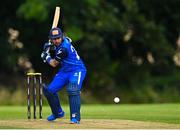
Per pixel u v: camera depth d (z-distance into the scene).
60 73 38.56
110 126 35.44
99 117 45.91
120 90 116.44
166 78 124.88
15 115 50.56
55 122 38.59
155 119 42.75
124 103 114.62
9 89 108.06
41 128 33.38
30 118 41.94
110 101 112.81
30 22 112.94
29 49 115.38
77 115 37.81
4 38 113.62
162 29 123.25
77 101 37.69
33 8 104.62
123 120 41.38
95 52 111.81
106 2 117.25
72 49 38.12
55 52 38.22
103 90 113.94
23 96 106.94
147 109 62.53
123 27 116.12
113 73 117.25
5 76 111.19
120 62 123.75
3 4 113.00
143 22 120.00
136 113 52.78
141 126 35.59
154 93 118.88
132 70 122.12
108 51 119.38
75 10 111.00
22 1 111.19
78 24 111.31
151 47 122.50
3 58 112.31
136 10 119.81
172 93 120.81
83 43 110.69
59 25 111.00
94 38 110.38
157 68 126.38
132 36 121.50
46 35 113.31
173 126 35.62
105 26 113.25
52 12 108.75
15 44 115.38
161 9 128.12
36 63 116.12
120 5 120.88
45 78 115.12
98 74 113.44
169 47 124.44
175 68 128.75
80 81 37.91
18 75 113.44
